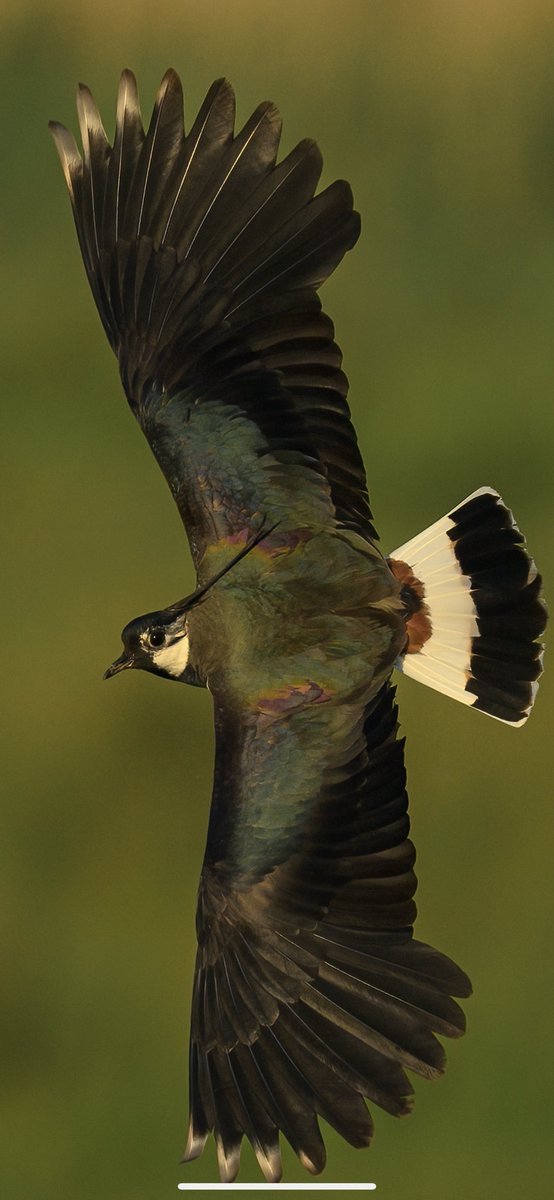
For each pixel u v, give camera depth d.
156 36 24.66
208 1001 8.97
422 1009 8.70
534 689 9.76
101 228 10.02
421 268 23.69
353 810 9.02
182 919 15.91
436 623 9.84
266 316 9.66
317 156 9.65
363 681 9.25
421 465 20.89
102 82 24.36
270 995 8.87
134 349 9.90
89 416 22.09
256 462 9.59
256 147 9.72
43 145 24.70
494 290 23.38
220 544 9.54
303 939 8.90
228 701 9.29
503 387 21.78
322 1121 14.54
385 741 9.17
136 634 9.54
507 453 20.94
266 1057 8.81
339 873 8.95
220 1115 8.80
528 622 9.83
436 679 9.77
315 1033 8.77
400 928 8.88
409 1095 8.57
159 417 9.76
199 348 9.76
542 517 20.12
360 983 8.80
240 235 9.72
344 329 23.03
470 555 9.94
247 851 9.01
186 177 9.80
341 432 9.58
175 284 9.84
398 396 21.94
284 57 24.55
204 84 23.95
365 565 9.52
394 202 24.12
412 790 16.55
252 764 9.12
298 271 9.62
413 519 20.20
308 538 9.51
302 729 9.14
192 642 9.49
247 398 9.66
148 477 21.09
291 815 9.02
